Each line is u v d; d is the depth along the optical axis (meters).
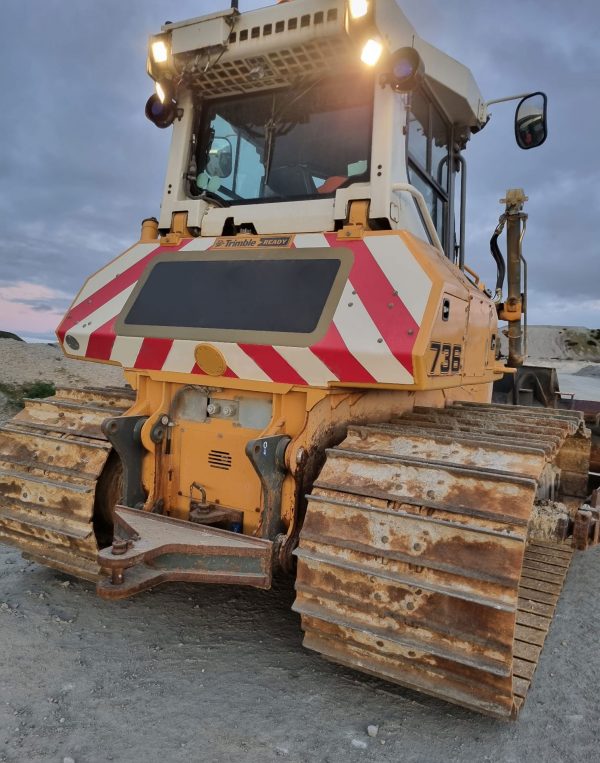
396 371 2.85
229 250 3.65
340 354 2.93
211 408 3.44
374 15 3.18
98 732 2.53
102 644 3.23
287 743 2.52
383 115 3.47
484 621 2.40
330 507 2.78
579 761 2.48
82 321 3.90
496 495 2.51
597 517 4.03
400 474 2.74
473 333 3.67
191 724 2.61
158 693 2.82
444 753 2.50
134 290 3.84
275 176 3.97
